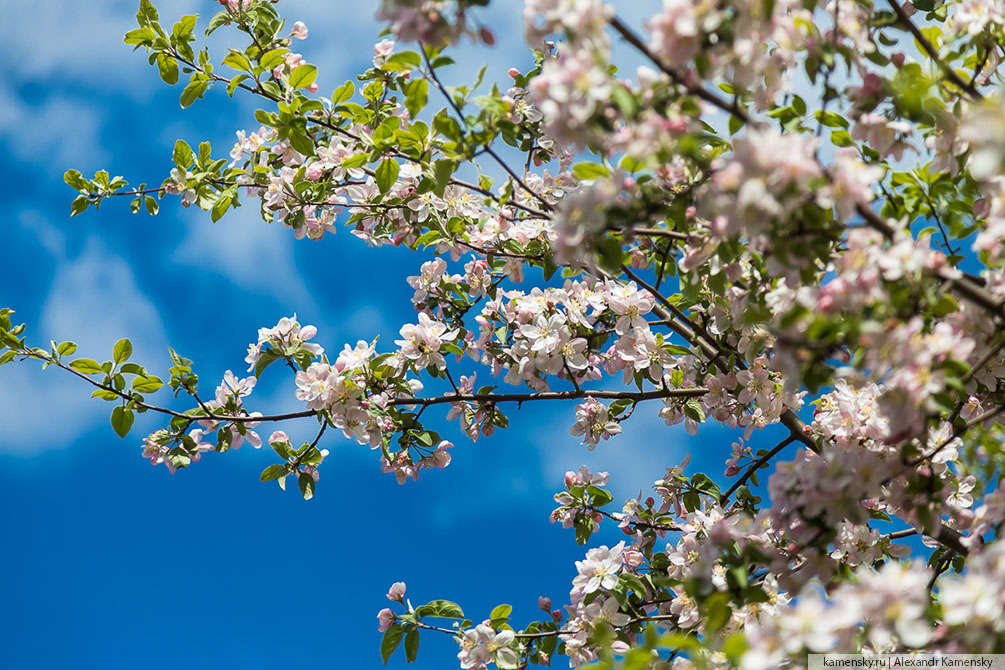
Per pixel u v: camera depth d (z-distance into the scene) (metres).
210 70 4.25
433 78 2.55
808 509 2.42
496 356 4.15
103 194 4.68
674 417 4.28
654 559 3.90
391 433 4.20
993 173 2.39
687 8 1.93
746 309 2.77
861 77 2.38
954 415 2.83
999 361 2.83
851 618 1.87
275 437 4.04
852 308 2.09
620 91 1.94
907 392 2.06
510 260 4.54
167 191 4.56
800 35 2.23
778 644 1.92
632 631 3.52
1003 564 1.90
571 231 2.28
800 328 2.12
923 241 2.20
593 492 3.99
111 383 3.91
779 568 2.56
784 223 1.99
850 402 2.86
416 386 4.07
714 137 2.89
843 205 1.99
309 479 4.03
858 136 2.47
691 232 2.58
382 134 3.26
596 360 4.23
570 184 4.05
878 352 2.04
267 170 4.64
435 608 3.49
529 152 4.18
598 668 2.14
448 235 4.22
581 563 3.42
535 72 3.93
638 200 2.28
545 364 3.85
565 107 2.02
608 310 4.12
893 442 2.20
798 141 1.86
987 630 1.97
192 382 4.07
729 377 3.92
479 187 3.59
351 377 3.80
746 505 4.15
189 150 4.54
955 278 2.14
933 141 2.46
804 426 3.93
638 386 3.93
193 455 4.20
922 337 2.07
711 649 2.79
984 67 2.74
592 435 4.27
